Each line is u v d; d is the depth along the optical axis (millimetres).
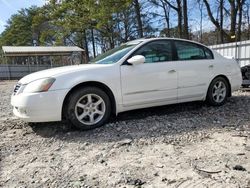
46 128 4793
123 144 3889
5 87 16719
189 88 5508
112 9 24766
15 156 3668
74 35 38156
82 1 30266
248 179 2766
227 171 2947
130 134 4309
